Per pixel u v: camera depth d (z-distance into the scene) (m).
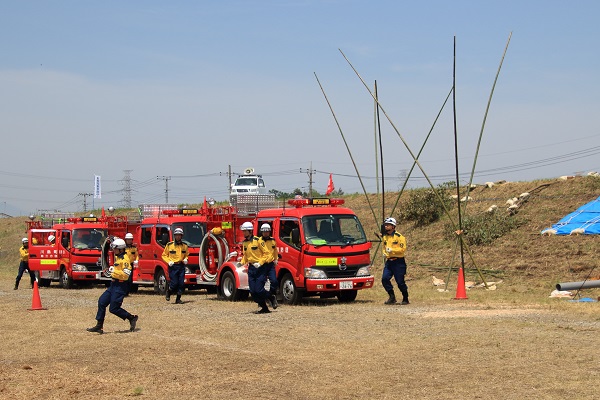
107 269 29.75
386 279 19.70
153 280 26.81
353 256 20.20
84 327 17.05
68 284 31.28
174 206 28.50
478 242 30.53
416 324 15.45
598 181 32.72
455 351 12.21
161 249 26.19
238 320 17.22
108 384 10.88
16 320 18.72
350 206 42.34
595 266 25.08
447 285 24.75
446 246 31.42
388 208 39.56
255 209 23.17
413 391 9.73
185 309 20.20
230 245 23.22
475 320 15.63
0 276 42.28
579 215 29.48
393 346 12.88
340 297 21.25
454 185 37.69
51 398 10.16
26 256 31.84
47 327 17.17
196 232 25.86
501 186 36.50
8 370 12.10
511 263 27.47
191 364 12.08
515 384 9.87
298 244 20.19
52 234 32.56
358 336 14.13
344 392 9.84
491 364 11.11
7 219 71.56
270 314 18.16
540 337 13.08
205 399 9.80
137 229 27.97
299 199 21.42
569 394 9.24
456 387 9.84
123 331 16.19
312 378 10.71
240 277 21.98
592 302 18.53
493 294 22.45
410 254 32.09
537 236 29.11
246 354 12.76
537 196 33.31
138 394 10.20
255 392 10.03
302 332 14.89
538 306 17.86
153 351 13.41
